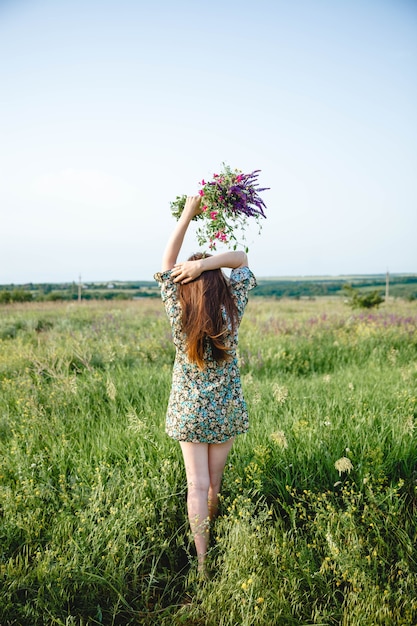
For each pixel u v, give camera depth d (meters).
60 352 7.23
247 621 2.17
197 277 2.74
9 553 2.69
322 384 5.63
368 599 2.27
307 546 2.65
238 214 2.88
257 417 4.30
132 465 3.45
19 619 2.32
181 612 2.39
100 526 2.72
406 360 7.63
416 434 3.84
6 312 18.34
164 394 5.28
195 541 2.73
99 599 2.50
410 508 3.20
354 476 3.38
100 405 5.04
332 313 14.64
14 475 3.34
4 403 5.02
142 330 10.77
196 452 2.87
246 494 2.99
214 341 2.71
